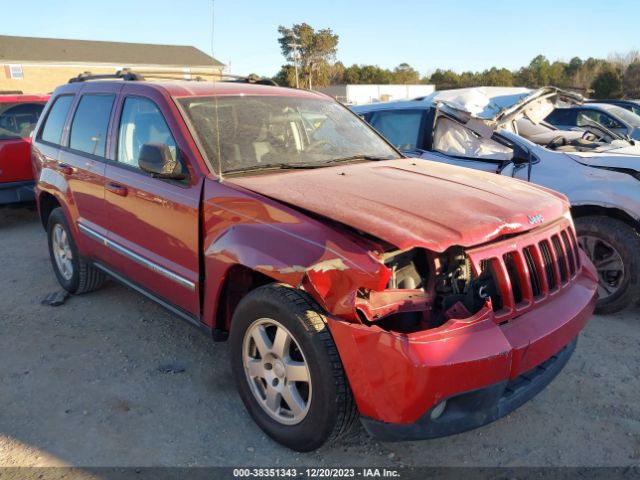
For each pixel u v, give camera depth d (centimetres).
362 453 303
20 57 4503
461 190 325
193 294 343
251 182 325
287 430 296
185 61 5353
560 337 293
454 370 246
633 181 468
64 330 454
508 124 576
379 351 248
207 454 301
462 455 303
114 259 429
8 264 636
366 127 460
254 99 409
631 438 318
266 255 282
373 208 284
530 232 306
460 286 277
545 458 301
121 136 416
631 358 410
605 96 4341
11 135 812
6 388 366
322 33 6372
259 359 311
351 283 253
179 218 345
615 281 477
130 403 349
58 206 542
